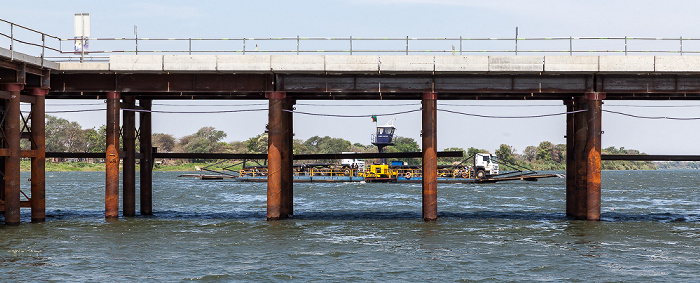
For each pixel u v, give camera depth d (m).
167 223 37.94
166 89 35.94
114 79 36.19
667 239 32.69
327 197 70.50
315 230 35.25
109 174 37.06
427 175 37.06
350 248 29.58
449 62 34.16
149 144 43.34
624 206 59.47
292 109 41.91
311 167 118.38
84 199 66.19
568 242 31.50
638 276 24.12
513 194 76.94
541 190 86.94
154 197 71.88
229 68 34.38
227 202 64.38
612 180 153.12
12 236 32.06
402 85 35.75
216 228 35.81
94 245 29.95
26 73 34.66
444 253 28.45
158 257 27.27
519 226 37.25
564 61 34.00
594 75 35.62
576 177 39.69
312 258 27.25
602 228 36.19
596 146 36.09
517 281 23.33
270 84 35.81
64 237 32.06
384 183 107.94
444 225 37.50
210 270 24.83
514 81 35.62
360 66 34.31
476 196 72.44
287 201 41.25
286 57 34.38
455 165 115.38
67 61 35.38
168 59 34.50
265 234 33.62
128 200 41.75
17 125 34.19
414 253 28.44
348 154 44.31
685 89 35.25
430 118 36.03
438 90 35.69
